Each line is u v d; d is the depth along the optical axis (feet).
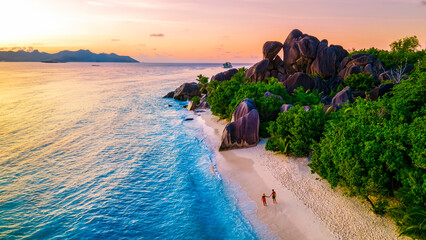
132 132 173.68
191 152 133.69
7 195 92.99
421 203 55.26
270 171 99.09
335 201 75.66
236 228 71.20
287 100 172.04
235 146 126.93
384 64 262.26
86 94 370.32
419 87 92.22
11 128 183.42
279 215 73.87
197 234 69.97
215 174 103.81
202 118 205.36
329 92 235.61
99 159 126.93
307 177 90.33
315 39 270.67
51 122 202.08
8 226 75.41
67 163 122.42
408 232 52.29
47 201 89.40
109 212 82.23
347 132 73.36
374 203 71.00
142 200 88.99
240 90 166.61
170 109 254.88
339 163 70.28
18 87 463.83
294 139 106.11
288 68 280.10
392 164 61.26
